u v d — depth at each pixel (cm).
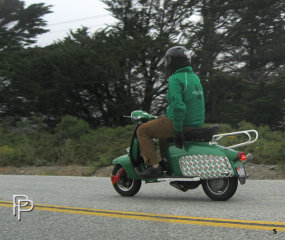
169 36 3500
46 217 562
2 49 3706
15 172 1550
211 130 645
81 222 524
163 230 464
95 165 1489
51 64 3134
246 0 3400
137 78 3189
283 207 577
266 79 3541
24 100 3266
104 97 3403
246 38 3603
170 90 639
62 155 1769
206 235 433
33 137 2212
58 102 3288
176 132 636
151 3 3397
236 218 505
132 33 3453
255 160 1280
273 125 3044
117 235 451
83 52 3092
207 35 3478
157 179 687
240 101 3303
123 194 738
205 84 3219
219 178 641
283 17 3594
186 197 704
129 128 2152
